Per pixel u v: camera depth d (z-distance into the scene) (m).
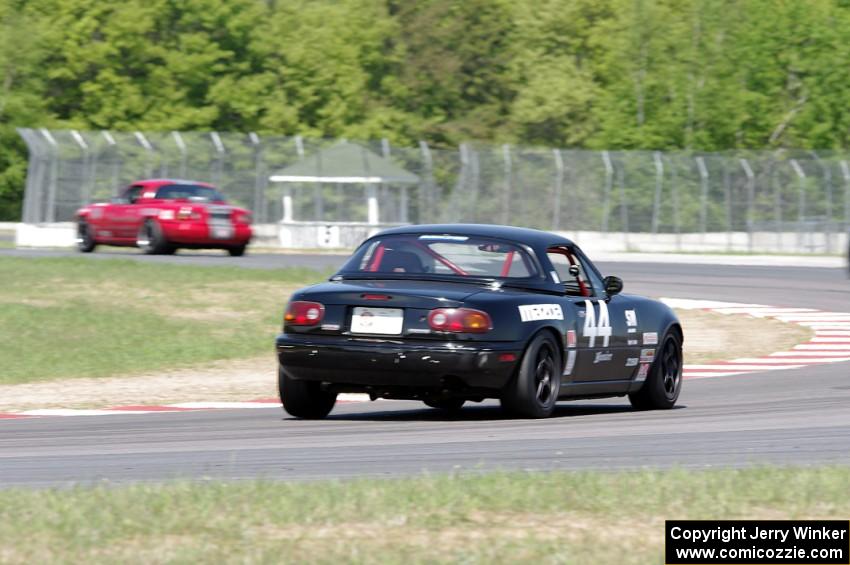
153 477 26.98
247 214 118.75
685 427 35.81
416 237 38.78
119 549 19.05
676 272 114.12
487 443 32.16
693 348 67.44
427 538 19.80
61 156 151.50
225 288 84.94
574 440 32.72
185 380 53.81
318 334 36.28
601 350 39.59
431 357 35.16
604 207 163.50
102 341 63.25
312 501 22.20
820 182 163.00
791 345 68.25
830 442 32.56
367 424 37.16
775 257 140.25
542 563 18.08
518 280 37.66
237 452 30.92
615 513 21.58
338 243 158.12
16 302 75.00
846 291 98.69
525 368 36.41
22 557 18.48
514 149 165.88
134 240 116.88
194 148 159.12
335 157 163.50
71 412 42.69
